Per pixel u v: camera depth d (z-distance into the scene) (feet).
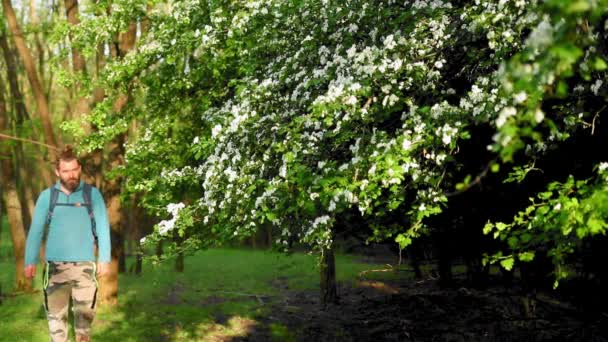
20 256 52.70
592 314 25.25
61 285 16.87
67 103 80.74
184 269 75.82
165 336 35.32
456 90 22.58
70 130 39.37
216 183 23.45
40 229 16.81
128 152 37.93
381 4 23.53
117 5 38.24
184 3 34.30
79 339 16.94
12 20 48.06
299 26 26.05
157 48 35.55
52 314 16.96
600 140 19.92
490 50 21.57
